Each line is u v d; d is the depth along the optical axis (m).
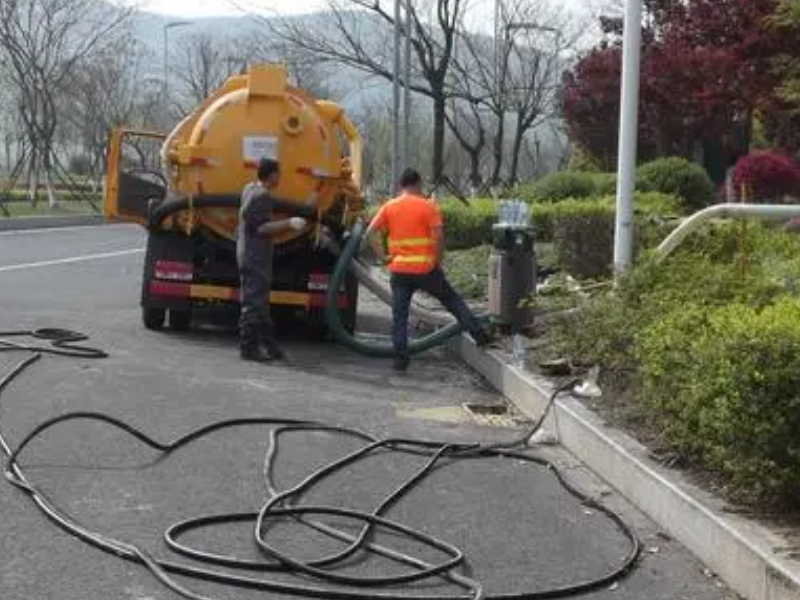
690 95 24.52
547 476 7.50
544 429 8.62
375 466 7.56
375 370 11.34
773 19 18.98
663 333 7.18
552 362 9.58
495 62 36.28
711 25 24.53
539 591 5.41
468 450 8.01
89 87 45.25
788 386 5.73
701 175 23.47
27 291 16.47
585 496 7.00
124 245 27.53
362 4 33.88
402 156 30.23
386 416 9.13
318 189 12.54
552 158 48.00
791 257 9.98
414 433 8.59
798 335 5.86
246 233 11.37
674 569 5.80
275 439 8.01
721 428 5.97
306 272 12.68
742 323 6.24
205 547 5.84
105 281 18.53
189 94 50.34
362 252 13.91
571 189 23.39
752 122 28.59
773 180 21.08
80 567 5.50
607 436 7.45
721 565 5.64
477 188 34.41
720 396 6.05
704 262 9.13
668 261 9.32
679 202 21.00
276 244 12.51
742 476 5.93
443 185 29.38
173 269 12.73
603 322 8.94
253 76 12.48
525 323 10.91
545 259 15.89
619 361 8.56
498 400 9.98
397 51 29.62
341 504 6.71
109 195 14.18
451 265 17.80
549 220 18.45
